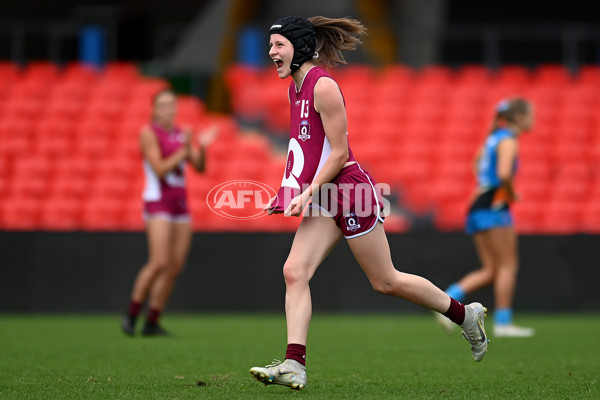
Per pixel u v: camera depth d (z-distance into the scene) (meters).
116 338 28.61
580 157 53.09
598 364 21.31
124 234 41.25
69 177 50.47
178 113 55.81
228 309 41.34
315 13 64.56
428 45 64.88
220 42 63.34
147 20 63.62
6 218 48.88
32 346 25.67
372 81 58.06
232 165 51.38
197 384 16.97
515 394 15.88
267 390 16.20
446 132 54.75
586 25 66.31
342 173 15.95
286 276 15.91
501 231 29.66
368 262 16.05
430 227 50.28
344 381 17.86
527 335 29.95
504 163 28.97
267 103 57.59
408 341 27.94
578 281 41.53
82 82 57.66
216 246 41.44
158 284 29.58
